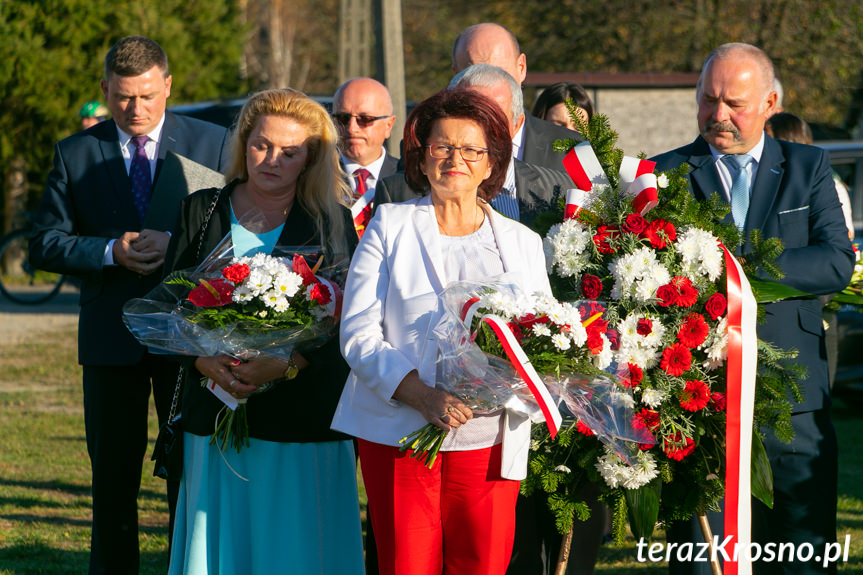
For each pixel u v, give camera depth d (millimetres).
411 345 5172
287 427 5762
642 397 5727
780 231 6828
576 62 42625
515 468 5285
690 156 7090
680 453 5816
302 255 5809
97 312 7523
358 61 42469
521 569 6508
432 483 5242
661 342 5758
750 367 5789
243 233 5930
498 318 4922
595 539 6723
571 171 6172
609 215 6020
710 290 5918
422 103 5363
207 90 38469
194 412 5812
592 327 5148
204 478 5816
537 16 43562
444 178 5238
